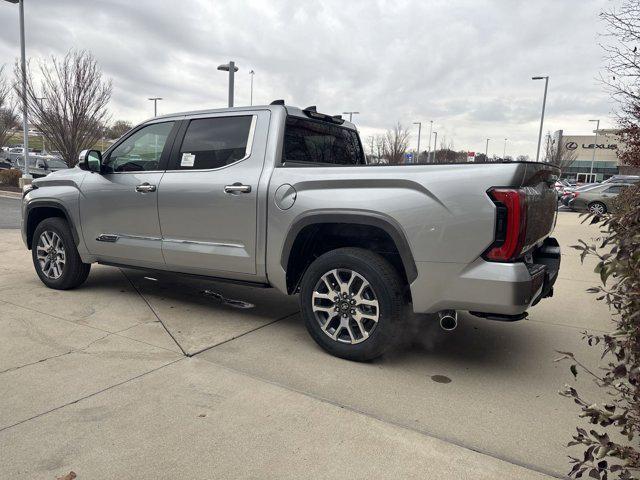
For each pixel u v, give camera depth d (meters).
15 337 4.16
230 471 2.45
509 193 3.22
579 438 2.00
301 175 3.97
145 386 3.32
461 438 2.80
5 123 27.22
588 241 11.52
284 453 2.61
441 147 54.06
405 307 3.73
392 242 3.97
